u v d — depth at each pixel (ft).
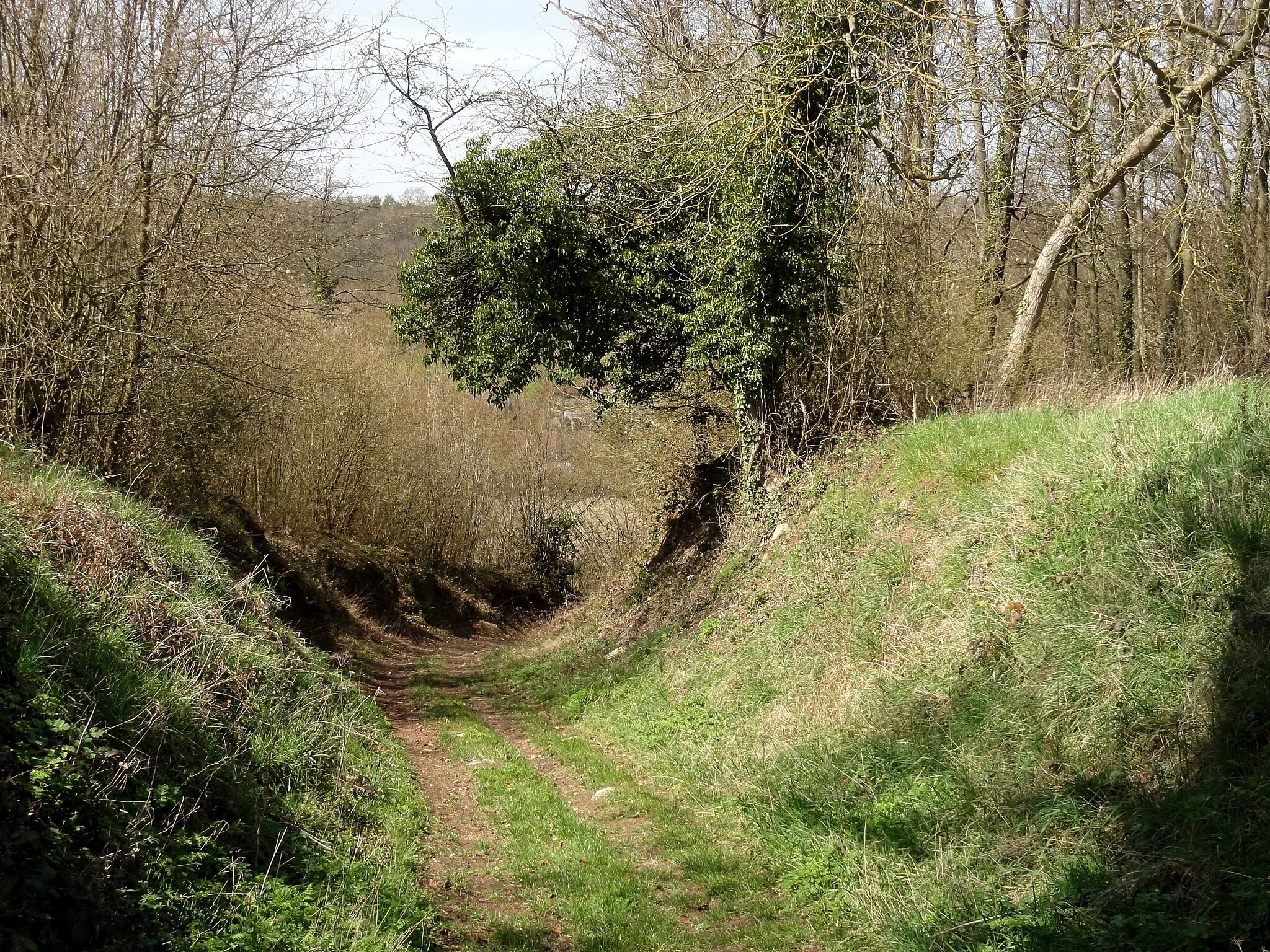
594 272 55.11
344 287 66.54
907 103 44.09
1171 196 64.54
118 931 14.02
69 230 35.65
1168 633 21.50
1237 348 63.98
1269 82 47.67
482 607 105.40
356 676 51.06
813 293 48.26
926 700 25.62
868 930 19.12
